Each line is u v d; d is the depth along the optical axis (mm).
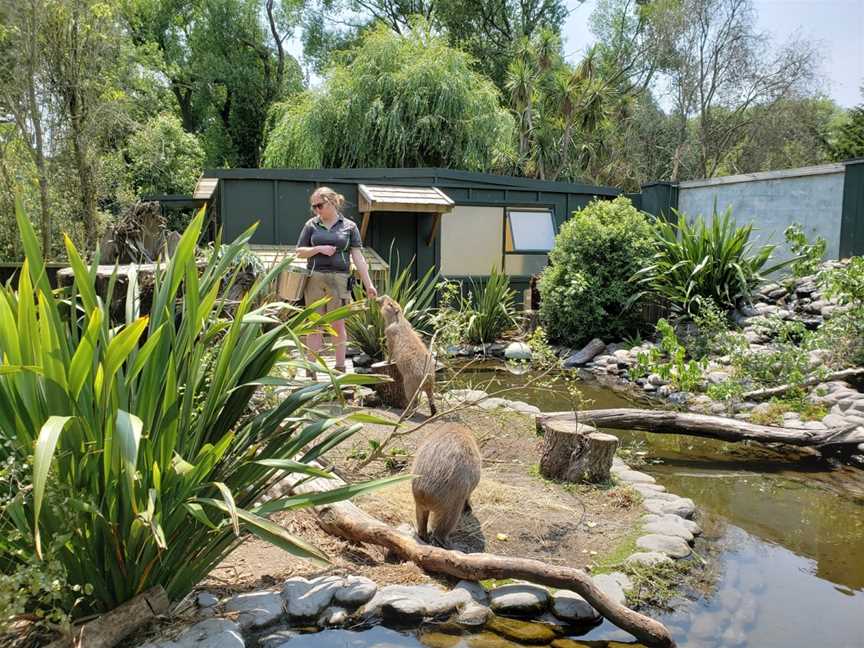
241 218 9828
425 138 18250
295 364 2705
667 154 30047
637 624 2613
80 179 13016
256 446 2566
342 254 5508
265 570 2941
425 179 10828
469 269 11383
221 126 29266
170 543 2400
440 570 2947
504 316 10000
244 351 2646
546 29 26203
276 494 3477
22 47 11828
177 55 28078
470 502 3834
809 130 29000
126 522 2197
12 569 2180
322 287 5453
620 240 9422
